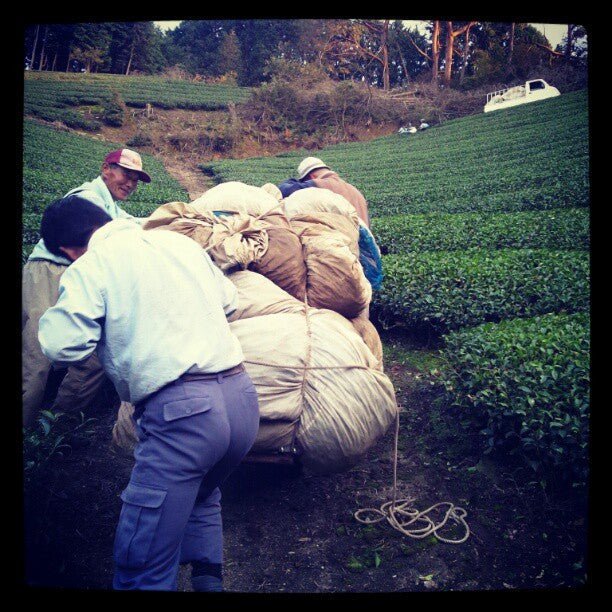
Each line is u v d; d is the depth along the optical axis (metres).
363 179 21.12
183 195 16.06
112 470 3.45
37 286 3.53
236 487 3.37
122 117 33.03
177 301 2.08
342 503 3.24
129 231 2.25
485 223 9.97
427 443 3.85
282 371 2.80
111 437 3.80
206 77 50.09
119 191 4.39
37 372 3.46
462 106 36.62
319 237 3.57
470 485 3.37
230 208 3.56
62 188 13.21
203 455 2.01
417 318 5.69
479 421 3.82
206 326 2.13
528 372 3.79
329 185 4.93
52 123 29.91
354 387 2.83
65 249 2.76
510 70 36.12
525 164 18.50
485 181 15.81
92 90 37.53
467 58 39.81
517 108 32.19
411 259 7.30
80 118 31.78
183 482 2.00
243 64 49.56
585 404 3.12
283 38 47.88
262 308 3.03
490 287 5.86
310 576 2.68
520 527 2.98
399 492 3.33
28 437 3.13
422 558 2.79
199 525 2.28
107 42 45.69
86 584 2.54
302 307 3.14
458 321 5.49
